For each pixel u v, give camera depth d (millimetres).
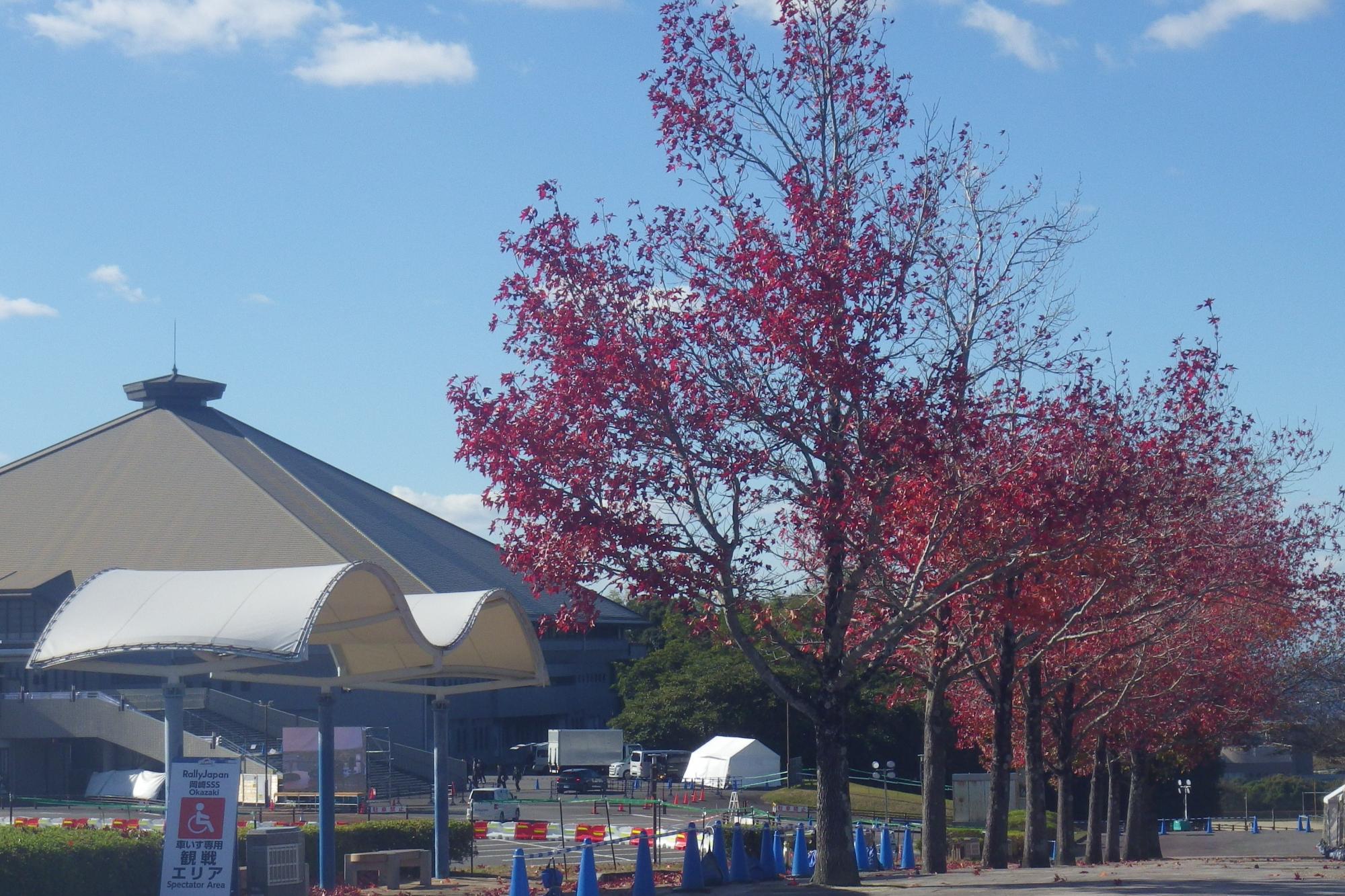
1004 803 31359
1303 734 48656
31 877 20188
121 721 66188
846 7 22922
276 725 71875
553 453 20875
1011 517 22875
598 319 21359
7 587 79375
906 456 21078
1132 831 49031
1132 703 40531
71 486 98250
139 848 21750
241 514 92188
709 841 30734
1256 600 33500
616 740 81000
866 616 28984
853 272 20750
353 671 28125
